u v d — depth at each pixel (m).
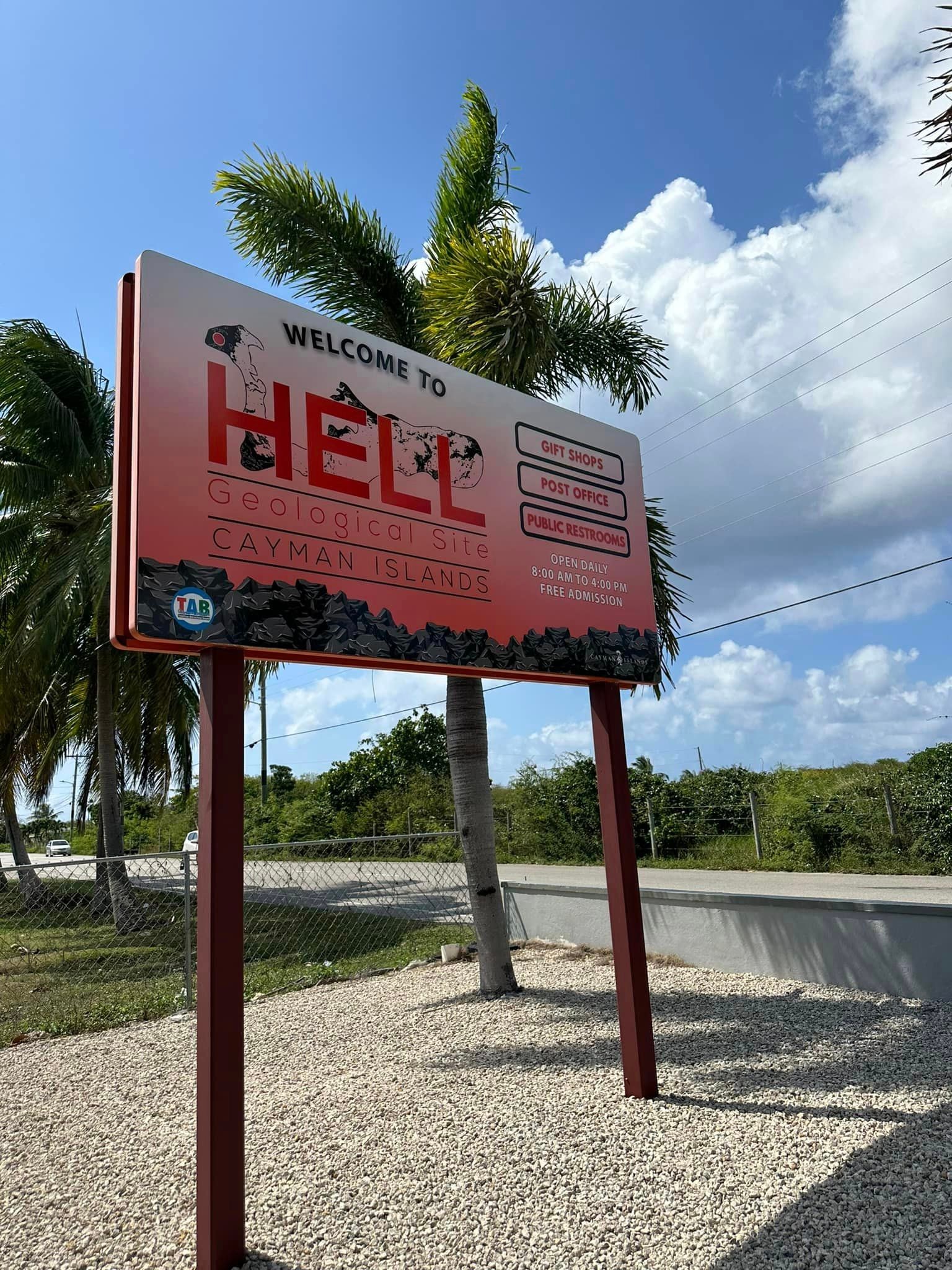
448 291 6.26
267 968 8.44
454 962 7.96
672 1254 2.59
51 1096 4.68
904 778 14.48
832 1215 2.76
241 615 3.20
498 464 4.47
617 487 5.16
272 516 3.39
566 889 8.05
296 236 7.27
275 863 22.00
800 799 15.77
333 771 26.61
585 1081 4.23
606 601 4.89
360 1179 3.22
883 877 12.80
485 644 4.18
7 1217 3.13
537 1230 2.77
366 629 3.66
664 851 18.58
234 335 3.41
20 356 11.88
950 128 2.82
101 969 9.12
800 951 6.14
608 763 4.50
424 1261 2.62
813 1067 4.26
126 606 3.07
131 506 3.07
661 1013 5.50
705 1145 3.36
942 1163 3.08
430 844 21.78
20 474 11.74
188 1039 5.87
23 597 12.68
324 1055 5.08
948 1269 2.44
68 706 14.12
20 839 16.94
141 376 3.06
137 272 3.16
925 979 5.46
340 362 3.81
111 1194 3.29
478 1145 3.47
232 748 3.04
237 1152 2.72
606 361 7.66
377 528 3.81
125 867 12.37
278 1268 2.63
